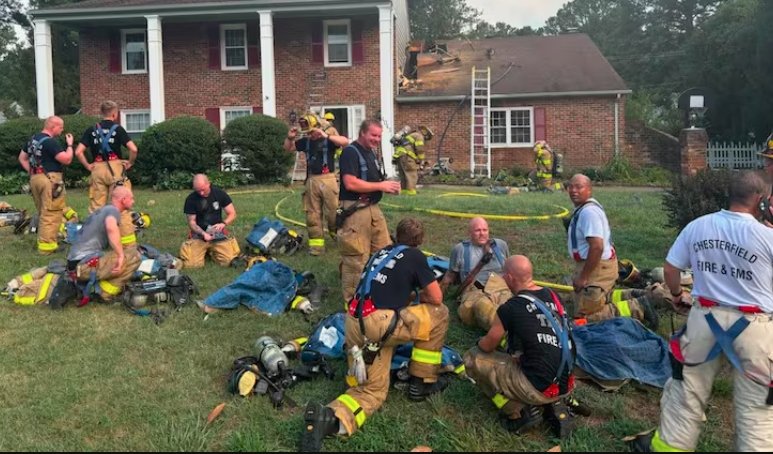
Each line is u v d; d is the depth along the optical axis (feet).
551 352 12.56
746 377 10.83
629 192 50.98
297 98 72.13
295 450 12.38
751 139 83.35
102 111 29.76
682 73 110.52
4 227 31.68
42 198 26.61
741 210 11.25
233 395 14.44
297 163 69.15
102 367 15.85
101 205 29.76
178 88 72.95
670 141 70.44
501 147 72.90
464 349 17.22
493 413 13.73
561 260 25.89
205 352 16.75
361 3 66.03
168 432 12.95
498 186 59.21
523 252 26.99
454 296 20.61
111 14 67.10
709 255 11.19
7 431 12.97
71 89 106.63
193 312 19.61
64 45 109.50
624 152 71.20
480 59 81.30
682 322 18.61
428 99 71.46
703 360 11.12
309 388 14.80
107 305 20.43
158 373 15.57
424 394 14.23
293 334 18.02
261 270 20.16
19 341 17.48
